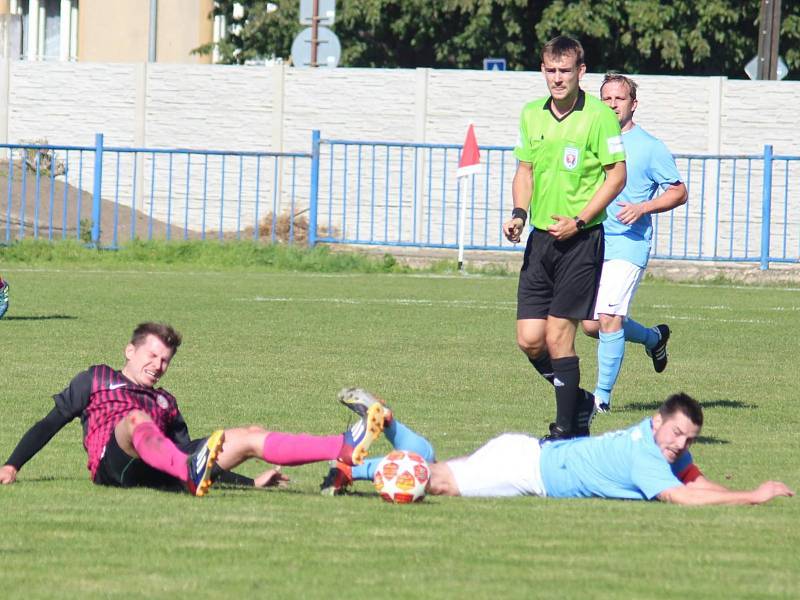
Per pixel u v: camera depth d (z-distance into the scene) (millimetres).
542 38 122500
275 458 20891
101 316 49719
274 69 97688
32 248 75562
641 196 32125
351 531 18062
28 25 145625
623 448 20875
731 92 91562
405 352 42125
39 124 100500
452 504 20328
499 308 56781
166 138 99312
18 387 33000
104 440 21125
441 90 95625
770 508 20250
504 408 31766
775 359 42406
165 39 142500
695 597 14836
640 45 120375
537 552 16906
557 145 26750
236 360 39312
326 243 81938
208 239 84438
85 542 17141
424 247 79062
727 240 92188
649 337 34062
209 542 17219
